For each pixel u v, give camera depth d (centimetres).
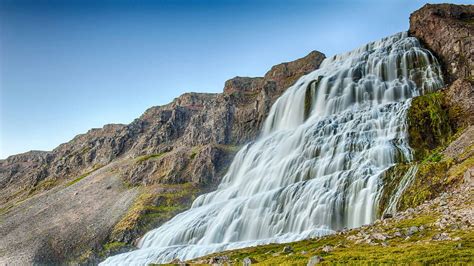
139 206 13688
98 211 14738
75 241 12625
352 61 14400
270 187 10262
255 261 4966
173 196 14088
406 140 9019
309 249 5016
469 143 7081
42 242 12975
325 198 7569
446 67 11969
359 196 7150
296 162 10206
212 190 14338
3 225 15575
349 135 9881
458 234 3731
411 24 14475
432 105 9519
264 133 15762
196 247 8875
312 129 11206
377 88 12238
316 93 13912
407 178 6662
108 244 12062
